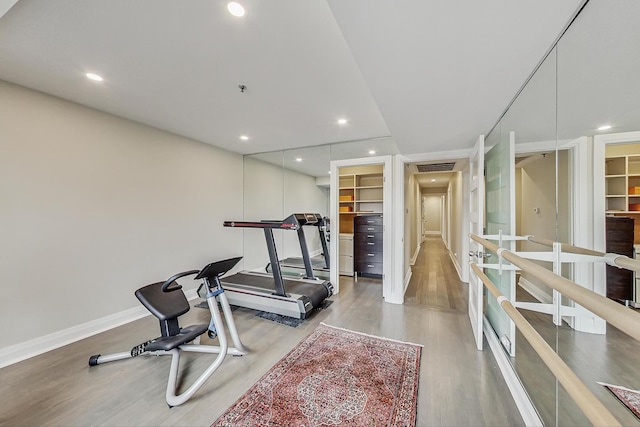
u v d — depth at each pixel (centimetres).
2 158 215
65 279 250
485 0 96
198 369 204
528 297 167
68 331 250
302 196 439
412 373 194
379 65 141
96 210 272
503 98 178
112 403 167
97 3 129
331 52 169
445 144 295
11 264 219
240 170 469
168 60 180
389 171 361
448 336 253
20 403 167
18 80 212
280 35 153
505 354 198
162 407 163
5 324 216
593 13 98
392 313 314
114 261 287
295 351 226
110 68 192
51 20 141
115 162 288
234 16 137
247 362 210
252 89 222
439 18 106
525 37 116
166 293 236
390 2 98
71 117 253
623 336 94
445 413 156
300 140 380
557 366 86
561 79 125
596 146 105
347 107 258
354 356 218
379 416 154
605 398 99
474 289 265
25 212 227
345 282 461
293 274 455
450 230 727
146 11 134
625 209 89
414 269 550
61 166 247
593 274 106
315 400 167
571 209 121
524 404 153
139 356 221
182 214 363
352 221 518
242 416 155
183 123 309
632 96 88
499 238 220
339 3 100
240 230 457
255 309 325
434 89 167
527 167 167
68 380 190
